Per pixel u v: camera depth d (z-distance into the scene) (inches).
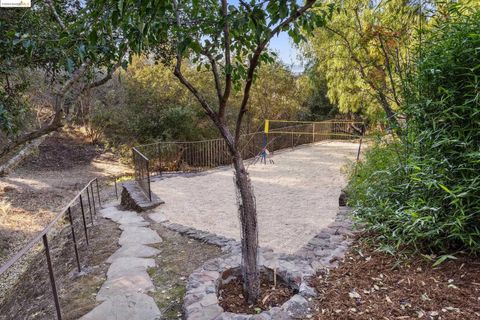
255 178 285.1
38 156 385.4
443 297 66.2
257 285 76.1
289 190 244.1
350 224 117.6
